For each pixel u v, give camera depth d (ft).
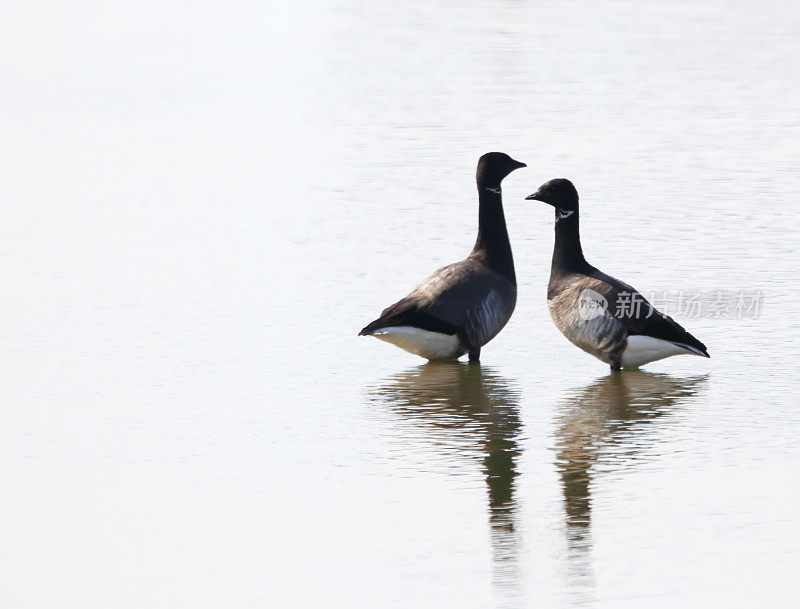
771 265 68.13
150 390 51.49
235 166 100.32
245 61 162.61
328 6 227.20
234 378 53.06
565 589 33.40
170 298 65.00
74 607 33.01
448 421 47.75
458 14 209.15
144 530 37.70
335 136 111.55
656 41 171.12
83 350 56.85
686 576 33.99
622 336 52.37
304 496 40.24
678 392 50.88
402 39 179.83
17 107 129.39
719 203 83.20
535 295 65.41
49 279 68.95
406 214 82.69
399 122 117.29
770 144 103.96
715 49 162.30
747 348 55.93
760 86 134.00
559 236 55.06
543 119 116.98
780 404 48.83
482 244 56.85
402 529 37.52
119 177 96.89
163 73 153.38
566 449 44.34
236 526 37.96
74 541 36.96
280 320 61.11
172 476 42.14
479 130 112.06
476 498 39.83
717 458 43.06
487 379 53.26
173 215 84.28
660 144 104.32
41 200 89.45
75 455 44.29
